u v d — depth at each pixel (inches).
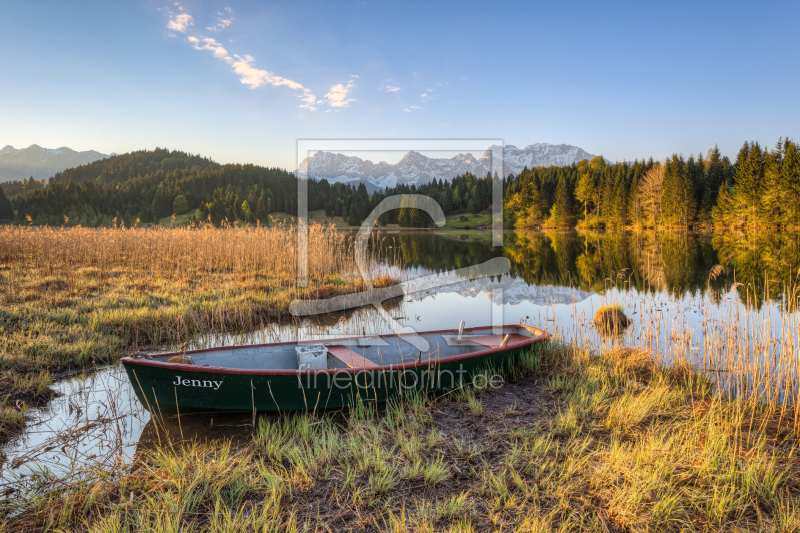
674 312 404.2
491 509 131.1
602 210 2449.6
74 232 735.1
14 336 280.5
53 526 125.9
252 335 357.4
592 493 137.3
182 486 141.6
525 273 792.9
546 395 224.7
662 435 164.2
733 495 132.9
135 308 364.5
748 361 242.5
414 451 164.9
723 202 2001.7
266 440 178.1
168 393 190.1
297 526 126.3
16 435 182.7
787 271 747.4
